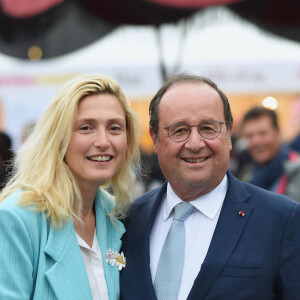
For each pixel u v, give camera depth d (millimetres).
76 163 2408
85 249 2471
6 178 3357
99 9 4777
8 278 2195
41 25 4887
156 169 5078
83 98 2400
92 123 2398
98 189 2717
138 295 2447
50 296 2260
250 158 4973
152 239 2586
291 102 5332
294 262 2307
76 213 2486
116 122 2451
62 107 2373
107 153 2418
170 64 5121
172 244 2453
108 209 2703
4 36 4945
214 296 2279
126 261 2568
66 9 4816
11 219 2246
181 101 2430
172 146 2439
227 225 2414
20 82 5402
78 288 2318
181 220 2510
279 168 4105
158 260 2502
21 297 2199
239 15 4637
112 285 2445
